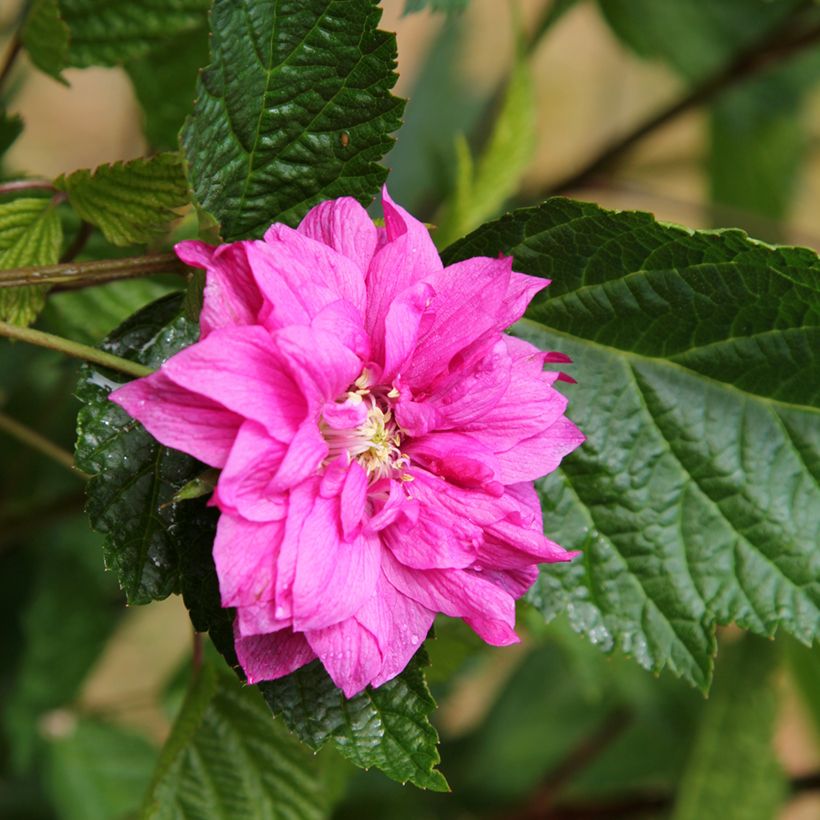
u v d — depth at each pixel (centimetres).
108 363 45
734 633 56
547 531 48
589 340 48
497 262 45
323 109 46
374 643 45
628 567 48
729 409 48
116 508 45
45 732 56
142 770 57
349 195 47
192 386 43
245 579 44
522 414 45
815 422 48
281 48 46
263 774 49
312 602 44
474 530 45
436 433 45
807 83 62
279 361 44
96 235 50
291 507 44
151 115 51
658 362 48
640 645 48
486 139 61
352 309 45
